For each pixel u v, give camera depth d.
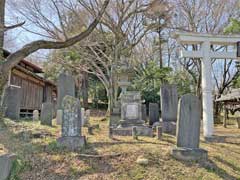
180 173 6.17
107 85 19.75
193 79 24.41
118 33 17.48
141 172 6.08
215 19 19.89
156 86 23.84
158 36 24.36
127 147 7.31
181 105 7.09
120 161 6.47
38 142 7.39
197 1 19.75
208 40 10.14
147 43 24.38
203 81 10.12
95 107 29.80
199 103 7.20
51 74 23.45
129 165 6.31
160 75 23.84
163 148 7.36
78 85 27.25
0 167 5.22
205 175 6.18
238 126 16.56
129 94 10.72
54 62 21.28
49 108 10.76
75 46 18.48
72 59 21.05
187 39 10.06
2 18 7.72
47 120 10.62
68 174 5.91
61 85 12.30
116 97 18.42
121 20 17.12
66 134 7.18
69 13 16.80
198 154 6.82
